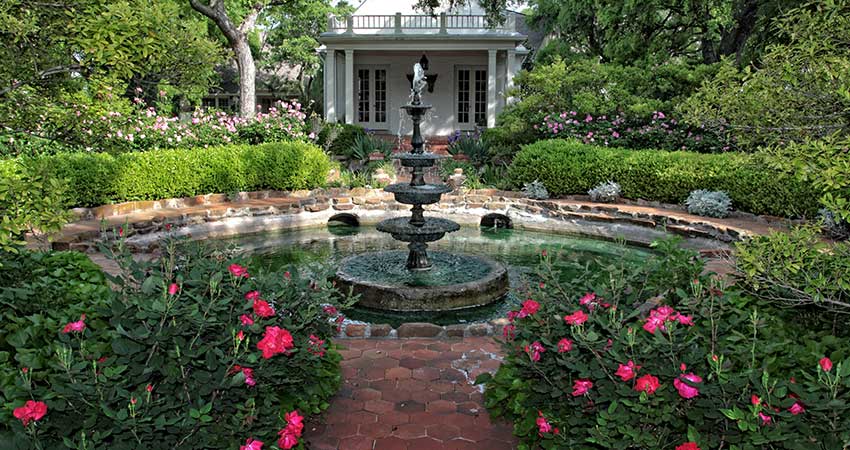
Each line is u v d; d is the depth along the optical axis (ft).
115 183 31.86
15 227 9.48
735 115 11.89
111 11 11.39
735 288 12.11
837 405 6.88
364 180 42.80
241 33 56.75
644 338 8.80
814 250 10.11
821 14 10.64
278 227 35.58
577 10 59.88
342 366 14.61
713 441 7.77
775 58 11.22
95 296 11.96
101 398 7.49
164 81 14.94
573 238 34.30
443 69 66.74
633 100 43.29
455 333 16.84
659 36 56.03
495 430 11.60
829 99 10.32
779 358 9.30
